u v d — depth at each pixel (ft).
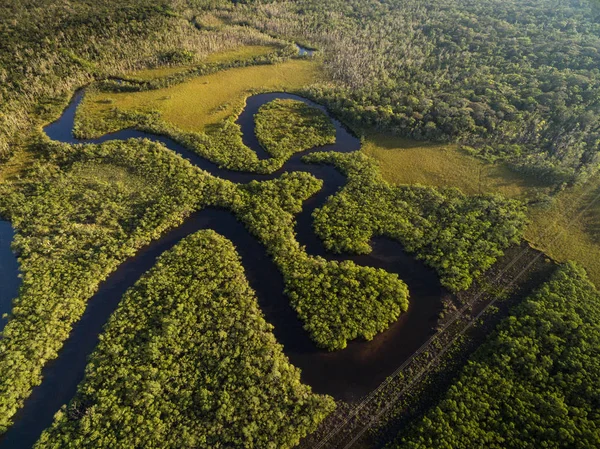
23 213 304.50
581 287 262.26
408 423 208.64
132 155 361.30
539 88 434.30
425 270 285.64
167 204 317.22
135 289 261.44
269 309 257.75
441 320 255.09
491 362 228.43
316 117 432.25
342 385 224.12
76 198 320.29
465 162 372.38
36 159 358.02
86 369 220.84
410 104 424.05
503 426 198.59
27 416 208.23
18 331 233.76
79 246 283.38
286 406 209.56
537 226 309.22
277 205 322.34
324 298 258.78
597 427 194.49
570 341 231.91
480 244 292.81
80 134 391.65
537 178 347.97
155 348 225.76
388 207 324.80
